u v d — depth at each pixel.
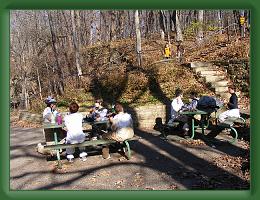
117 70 17.58
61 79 19.39
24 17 25.27
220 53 17.62
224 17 28.94
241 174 6.82
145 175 7.16
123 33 31.62
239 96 13.16
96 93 16.30
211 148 8.95
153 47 22.80
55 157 9.02
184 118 10.30
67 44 23.05
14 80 24.25
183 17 31.27
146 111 12.57
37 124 15.80
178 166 7.62
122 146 9.23
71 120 8.28
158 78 15.13
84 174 7.46
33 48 24.94
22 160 8.99
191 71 15.33
